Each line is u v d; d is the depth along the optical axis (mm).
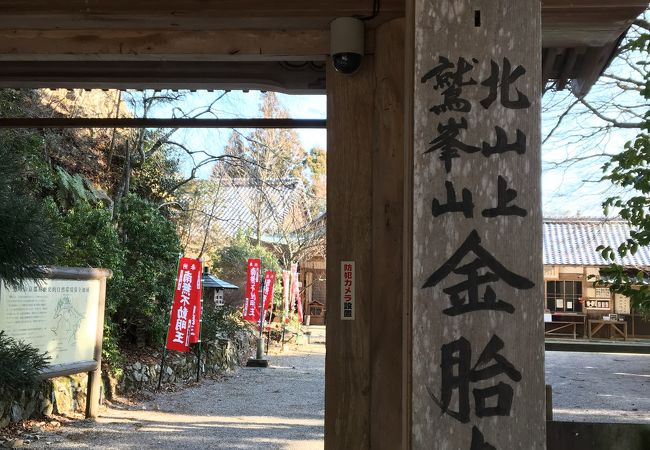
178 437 6254
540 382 1494
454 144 1573
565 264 21047
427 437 1494
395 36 2777
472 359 1505
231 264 18266
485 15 1603
